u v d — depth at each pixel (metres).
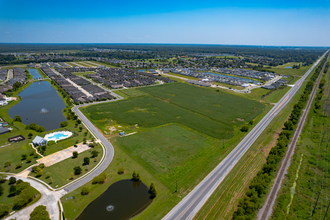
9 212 60.84
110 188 72.56
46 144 101.06
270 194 69.06
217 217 59.75
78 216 60.53
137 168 83.62
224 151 97.69
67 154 92.94
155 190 68.00
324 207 63.38
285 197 67.50
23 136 108.06
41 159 88.44
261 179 71.25
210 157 92.19
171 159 90.19
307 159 90.94
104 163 86.56
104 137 109.88
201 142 106.06
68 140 105.62
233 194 69.19
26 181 74.38
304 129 122.69
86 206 64.31
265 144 105.00
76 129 119.06
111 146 100.38
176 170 82.62
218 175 79.56
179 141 106.62
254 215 59.97
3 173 78.62
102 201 66.50
